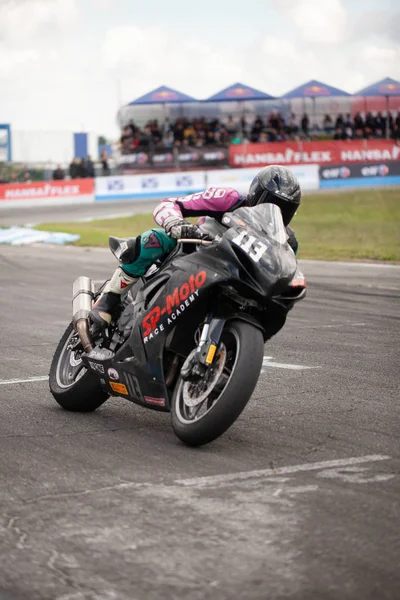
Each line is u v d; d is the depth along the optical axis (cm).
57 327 962
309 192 3488
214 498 398
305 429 531
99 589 304
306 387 659
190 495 403
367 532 354
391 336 902
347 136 3656
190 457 468
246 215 484
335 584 307
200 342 482
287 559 328
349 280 1396
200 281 480
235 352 504
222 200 511
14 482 424
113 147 4156
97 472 441
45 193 3606
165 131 3650
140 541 346
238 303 489
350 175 3594
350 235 2334
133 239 539
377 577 312
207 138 3631
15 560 329
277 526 362
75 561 328
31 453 478
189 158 3588
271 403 605
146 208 3312
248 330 479
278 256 464
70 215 3180
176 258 520
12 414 576
